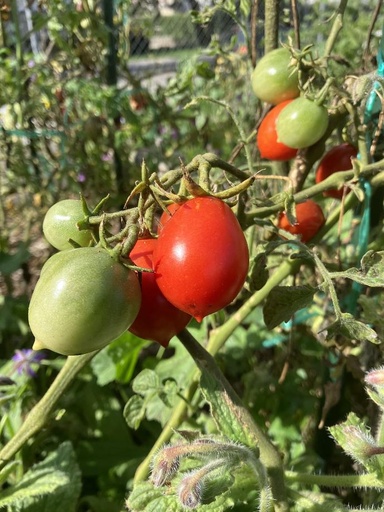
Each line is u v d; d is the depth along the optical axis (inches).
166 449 6.8
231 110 11.1
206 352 8.4
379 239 12.4
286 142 9.9
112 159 24.8
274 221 10.7
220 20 29.6
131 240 6.4
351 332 8.0
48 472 11.9
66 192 24.0
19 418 14.5
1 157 24.0
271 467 8.0
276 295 8.6
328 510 8.0
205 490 7.1
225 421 8.1
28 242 21.9
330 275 8.3
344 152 10.8
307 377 14.5
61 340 6.4
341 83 10.7
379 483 8.1
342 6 10.6
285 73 10.1
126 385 17.7
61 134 20.7
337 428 8.3
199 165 7.0
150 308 7.3
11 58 25.0
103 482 14.8
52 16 19.8
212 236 6.4
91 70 21.6
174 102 24.9
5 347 19.3
